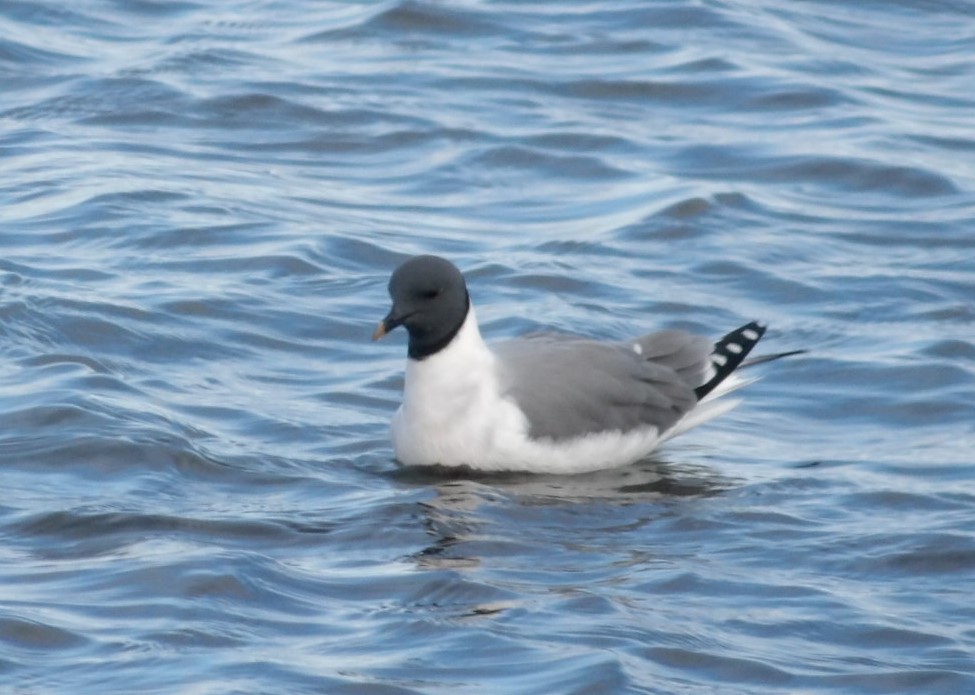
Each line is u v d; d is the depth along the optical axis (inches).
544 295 683.4
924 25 1027.9
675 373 562.9
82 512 484.4
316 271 695.1
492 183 806.5
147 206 746.8
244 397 585.3
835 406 597.9
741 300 689.0
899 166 818.2
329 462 540.4
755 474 538.0
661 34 984.9
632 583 450.3
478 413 534.0
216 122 857.5
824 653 414.0
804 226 761.6
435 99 890.7
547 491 523.8
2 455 523.5
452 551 470.6
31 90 884.6
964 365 623.2
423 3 996.6
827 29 1011.9
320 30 981.2
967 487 522.3
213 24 991.0
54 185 764.6
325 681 390.3
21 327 619.2
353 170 816.9
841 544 478.9
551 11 1011.9
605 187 801.6
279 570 452.1
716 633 421.4
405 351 632.4
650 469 545.0
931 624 428.5
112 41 959.6
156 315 639.8
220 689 384.5
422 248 722.8
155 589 435.8
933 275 711.7
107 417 546.0
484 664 400.8
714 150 842.2
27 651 403.2
